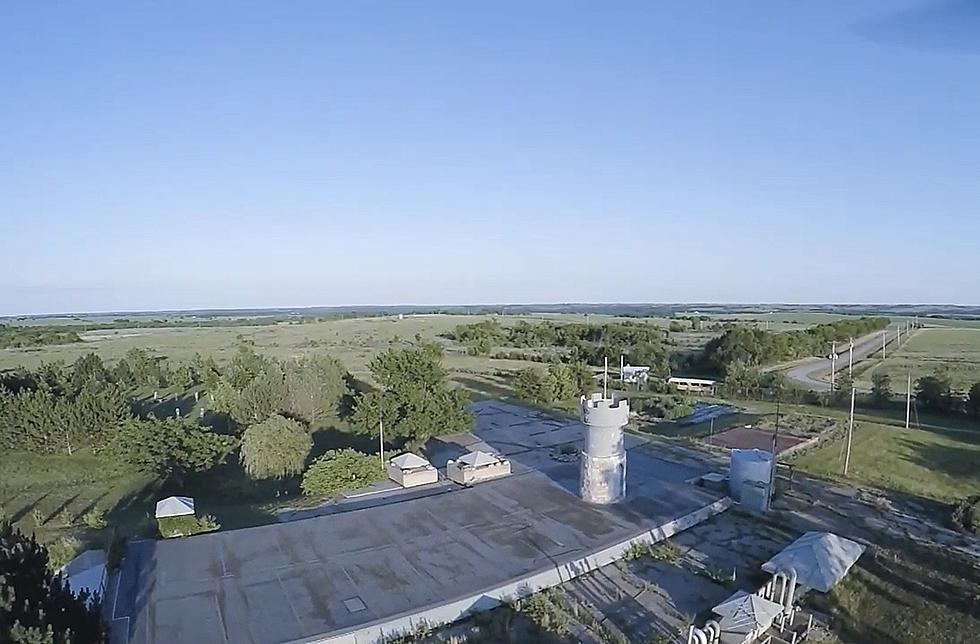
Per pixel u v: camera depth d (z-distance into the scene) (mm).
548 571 21391
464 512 26938
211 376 65750
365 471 32062
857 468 36375
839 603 20844
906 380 69062
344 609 18719
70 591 16734
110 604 18875
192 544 23484
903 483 33812
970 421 52094
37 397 44094
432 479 32531
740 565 23109
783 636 18750
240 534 24422
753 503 29188
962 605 20422
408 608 18750
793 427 46812
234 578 20688
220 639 17062
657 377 75375
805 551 20688
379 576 20891
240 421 46031
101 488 35844
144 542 23672
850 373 72375
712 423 48812
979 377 71000
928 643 18391
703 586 21500
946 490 32812
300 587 20078
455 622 19047
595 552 22938
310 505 29922
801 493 31766
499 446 40500
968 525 27031
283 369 53750
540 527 25312
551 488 30406
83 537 27297
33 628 13523
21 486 36125
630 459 36406
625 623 19062
